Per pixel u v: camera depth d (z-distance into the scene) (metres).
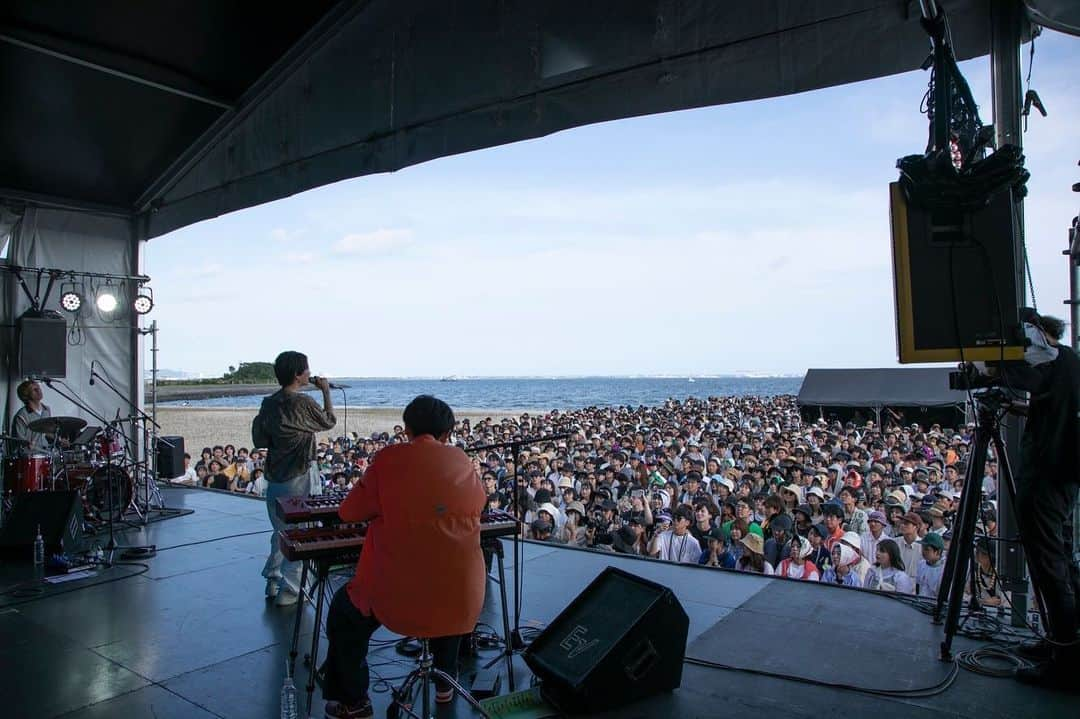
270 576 4.00
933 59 2.98
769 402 32.22
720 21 3.98
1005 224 2.87
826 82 3.74
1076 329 3.36
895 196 3.01
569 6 4.41
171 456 8.12
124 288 7.75
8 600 4.09
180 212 7.19
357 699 2.57
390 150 5.19
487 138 4.74
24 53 5.15
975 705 2.67
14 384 7.03
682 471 11.16
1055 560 2.82
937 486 9.04
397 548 2.29
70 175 6.96
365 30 5.25
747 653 3.18
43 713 2.72
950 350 2.93
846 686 2.83
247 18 5.11
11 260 7.03
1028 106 3.39
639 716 2.62
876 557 6.33
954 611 3.08
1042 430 2.84
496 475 10.06
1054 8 3.10
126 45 5.25
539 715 2.65
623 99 4.28
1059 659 2.79
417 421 2.47
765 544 6.48
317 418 3.98
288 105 5.84
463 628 2.31
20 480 5.85
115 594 4.21
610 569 3.06
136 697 2.86
